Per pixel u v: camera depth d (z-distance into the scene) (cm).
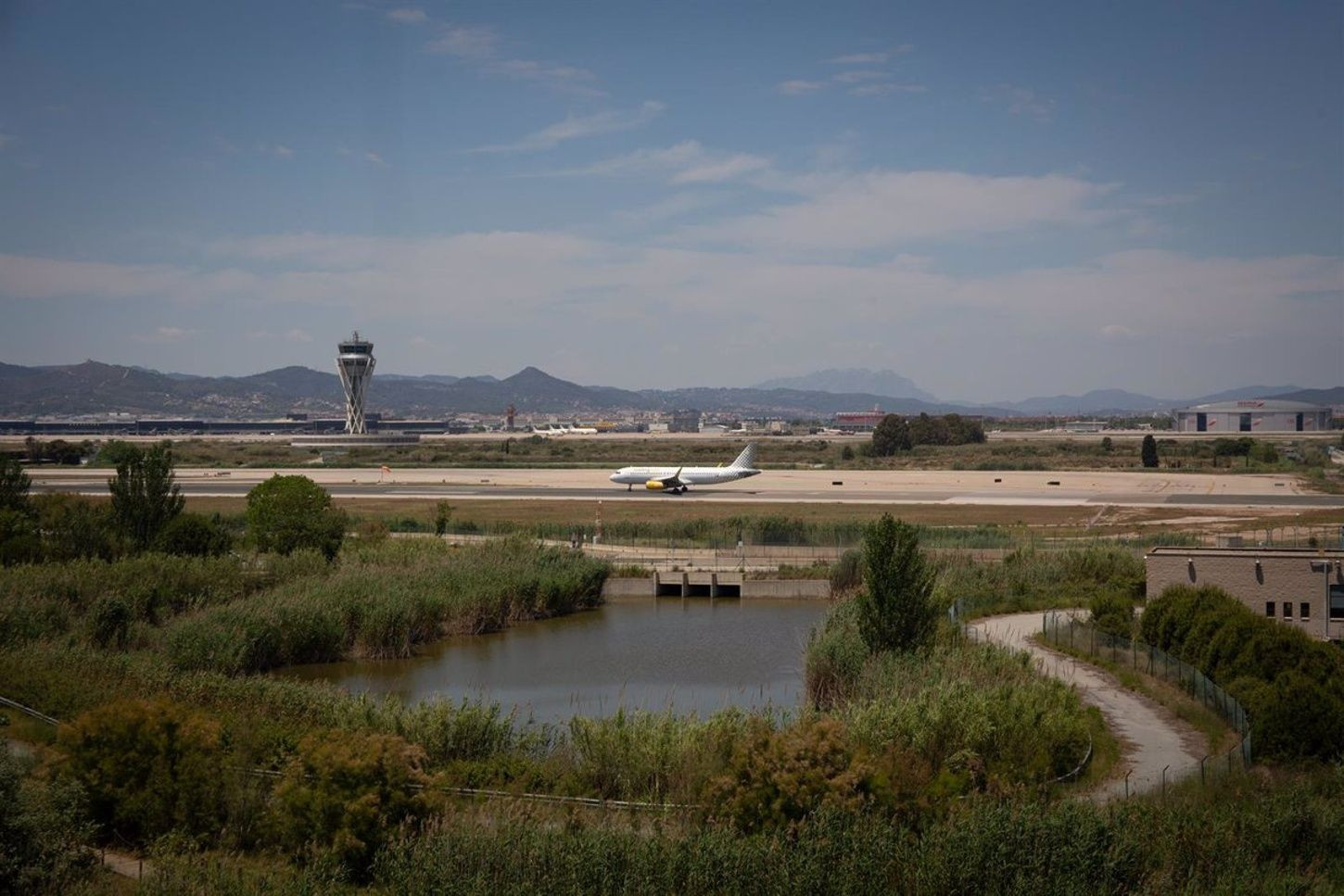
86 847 3225
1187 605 5891
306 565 8581
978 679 4966
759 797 3284
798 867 2916
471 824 3222
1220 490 17038
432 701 5434
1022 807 3225
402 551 9406
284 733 4094
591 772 3897
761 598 9369
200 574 7888
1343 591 6266
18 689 4841
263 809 3434
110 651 6116
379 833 3153
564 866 2942
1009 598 7912
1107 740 4500
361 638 7062
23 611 6444
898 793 3428
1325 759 4009
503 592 8119
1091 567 8906
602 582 9262
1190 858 3169
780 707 5400
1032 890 2908
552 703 5759
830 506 14788
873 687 4947
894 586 5697
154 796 3400
